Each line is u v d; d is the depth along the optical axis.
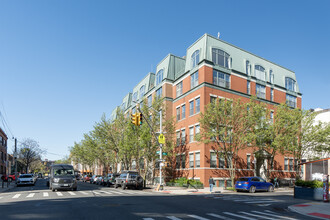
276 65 44.84
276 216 11.69
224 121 29.52
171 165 40.22
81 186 36.19
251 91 39.25
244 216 11.40
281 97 43.59
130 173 29.52
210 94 34.59
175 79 41.97
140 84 54.66
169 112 41.66
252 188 26.22
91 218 10.23
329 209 14.28
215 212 12.35
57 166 26.66
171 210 12.55
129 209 12.57
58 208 12.90
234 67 38.25
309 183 19.53
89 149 53.47
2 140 66.50
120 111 41.00
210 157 33.31
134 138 33.12
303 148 34.31
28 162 86.00
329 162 25.83
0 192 26.14
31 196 19.78
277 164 40.47
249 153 37.03
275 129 32.28
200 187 30.66
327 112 47.69
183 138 38.56
